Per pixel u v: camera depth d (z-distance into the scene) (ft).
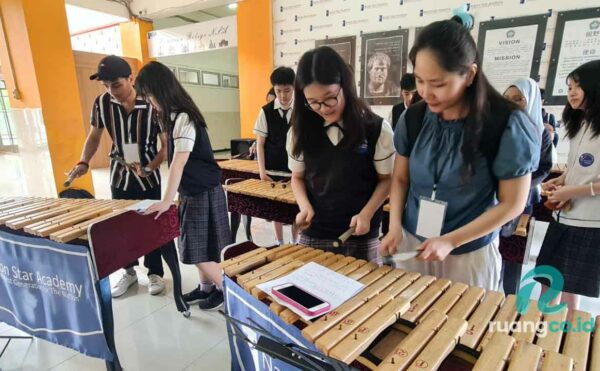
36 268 4.64
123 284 7.39
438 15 12.05
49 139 13.67
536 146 2.92
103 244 4.36
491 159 3.06
